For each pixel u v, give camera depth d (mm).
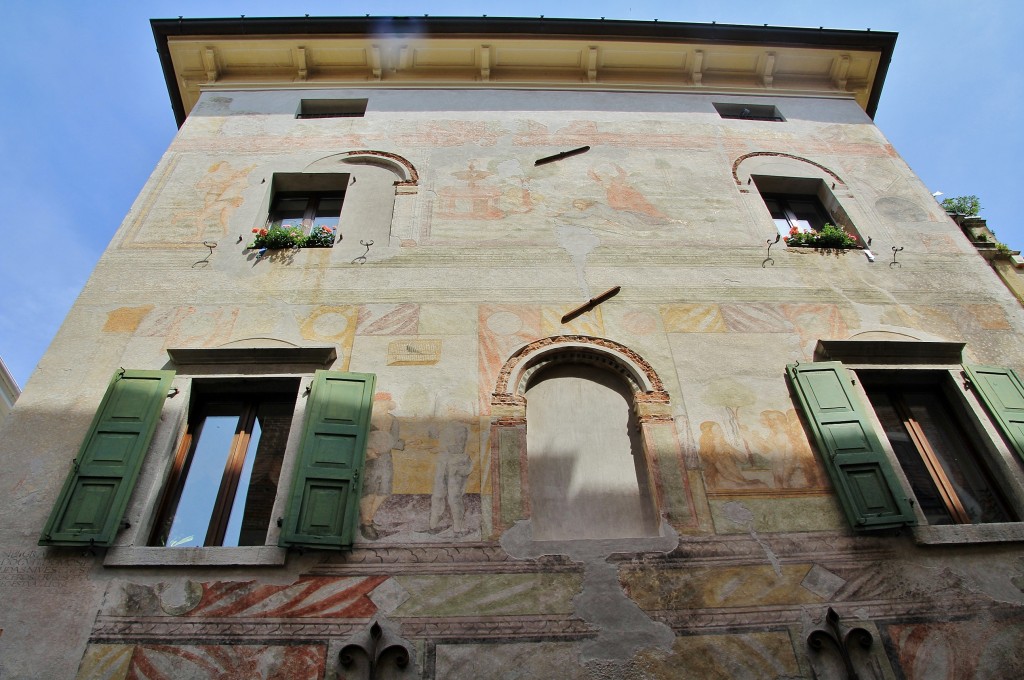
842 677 6512
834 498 7844
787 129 13836
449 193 11727
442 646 6562
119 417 7941
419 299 9789
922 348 9234
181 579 6891
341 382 8438
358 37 14406
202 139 12664
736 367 9117
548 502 7914
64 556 6984
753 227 11461
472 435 8211
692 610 6895
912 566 7316
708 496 7797
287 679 6320
